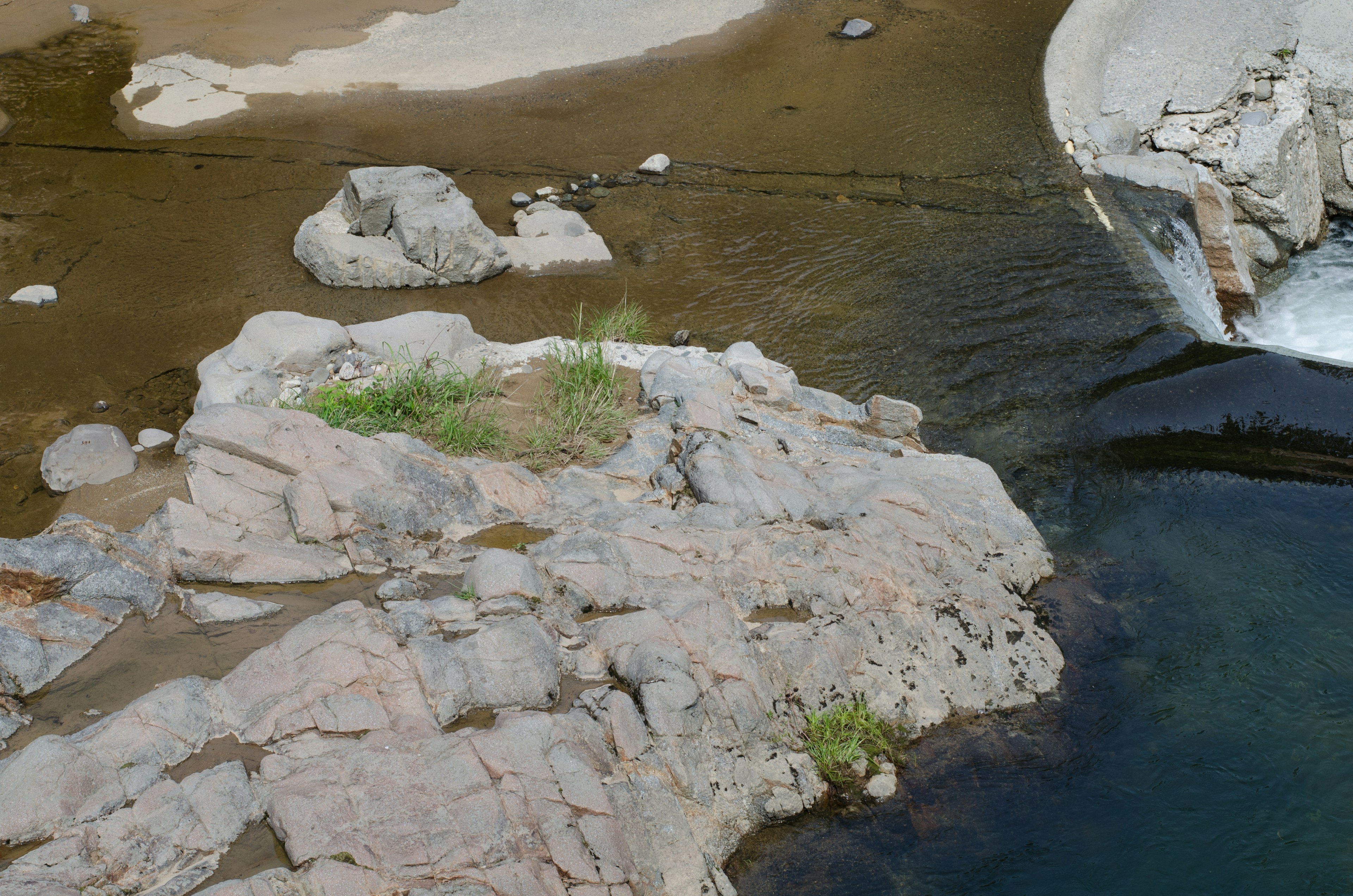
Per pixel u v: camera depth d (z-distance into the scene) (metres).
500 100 13.87
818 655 6.38
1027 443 8.95
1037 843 5.90
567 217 11.35
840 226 11.62
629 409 8.80
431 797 4.92
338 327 9.15
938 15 16.09
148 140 12.76
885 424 8.70
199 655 5.81
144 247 10.88
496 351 9.44
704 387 8.50
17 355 9.35
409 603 6.05
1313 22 14.78
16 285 10.27
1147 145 13.78
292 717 5.26
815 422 8.66
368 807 4.84
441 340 9.25
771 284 10.71
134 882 4.55
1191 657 7.04
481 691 5.68
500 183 12.20
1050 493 8.49
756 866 5.66
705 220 11.70
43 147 12.57
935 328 10.13
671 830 5.38
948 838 5.91
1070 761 6.37
